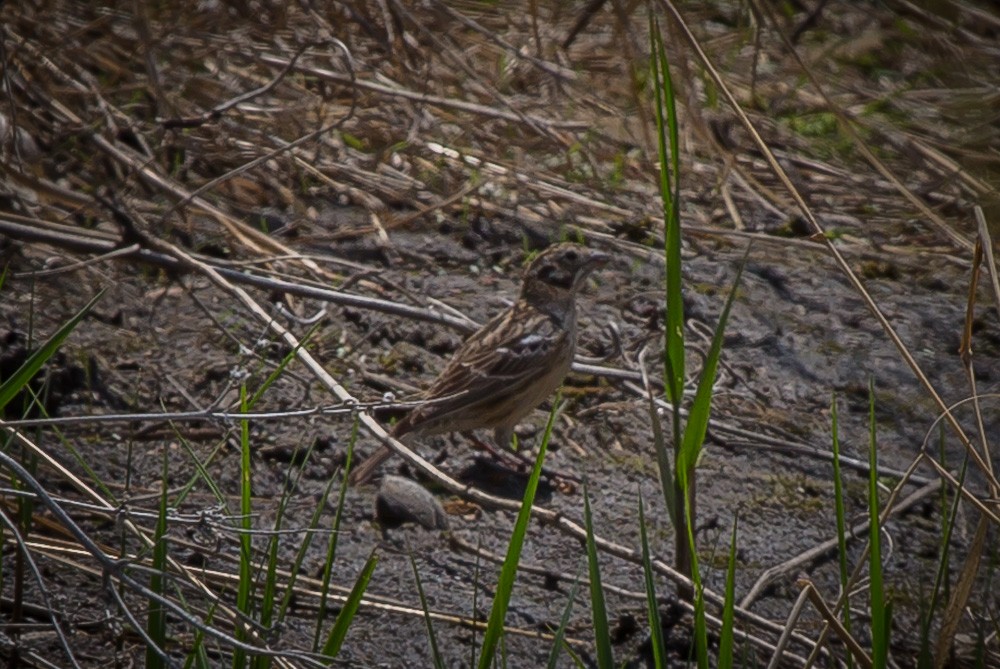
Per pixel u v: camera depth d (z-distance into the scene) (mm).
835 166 14586
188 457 10078
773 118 15055
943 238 13586
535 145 14383
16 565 8070
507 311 10930
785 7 16359
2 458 6449
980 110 14852
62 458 9820
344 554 9320
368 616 8727
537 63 14109
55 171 12930
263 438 10414
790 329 12297
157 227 12047
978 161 14062
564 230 13422
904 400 11438
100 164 12930
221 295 11984
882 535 9742
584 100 14875
